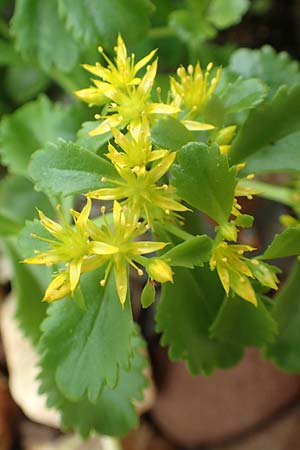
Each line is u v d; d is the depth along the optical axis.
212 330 0.20
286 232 0.17
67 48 0.25
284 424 0.30
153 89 0.21
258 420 0.30
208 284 0.20
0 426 0.32
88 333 0.19
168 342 0.21
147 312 0.30
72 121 0.26
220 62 0.29
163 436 0.31
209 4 0.28
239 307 0.19
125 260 0.17
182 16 0.27
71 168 0.18
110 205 0.21
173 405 0.30
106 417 0.23
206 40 0.33
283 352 0.22
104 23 0.23
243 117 0.20
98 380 0.18
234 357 0.22
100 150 0.19
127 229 0.17
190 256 0.17
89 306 0.19
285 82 0.25
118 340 0.18
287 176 0.29
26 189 0.28
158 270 0.16
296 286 0.21
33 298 0.26
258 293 0.19
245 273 0.17
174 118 0.18
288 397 0.30
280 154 0.19
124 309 0.18
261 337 0.20
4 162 0.26
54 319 0.19
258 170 0.19
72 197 0.23
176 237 0.18
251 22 0.34
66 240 0.17
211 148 0.17
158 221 0.17
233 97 0.19
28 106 0.27
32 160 0.18
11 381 0.31
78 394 0.19
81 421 0.23
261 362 0.29
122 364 0.18
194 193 0.17
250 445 0.30
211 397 0.30
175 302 0.20
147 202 0.17
